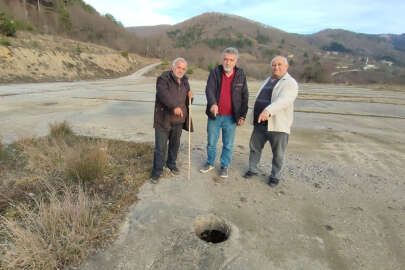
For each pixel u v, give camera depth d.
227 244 2.19
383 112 10.20
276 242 2.26
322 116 8.94
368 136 6.25
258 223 2.52
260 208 2.78
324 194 3.15
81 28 56.91
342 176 3.73
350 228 2.50
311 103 12.51
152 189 3.03
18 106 8.53
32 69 20.31
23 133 5.17
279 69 2.83
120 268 1.89
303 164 4.18
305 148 5.13
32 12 45.31
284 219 2.60
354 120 8.34
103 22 63.03
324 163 4.28
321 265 2.03
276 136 2.96
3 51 19.28
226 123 3.22
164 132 3.06
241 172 3.66
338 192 3.22
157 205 2.71
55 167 3.45
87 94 12.72
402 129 7.20
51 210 2.25
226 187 3.20
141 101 10.74
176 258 2.01
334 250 2.20
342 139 5.91
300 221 2.58
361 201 3.02
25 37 27.34
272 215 2.66
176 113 2.86
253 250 2.14
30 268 1.84
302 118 8.48
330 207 2.87
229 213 2.66
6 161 3.62
